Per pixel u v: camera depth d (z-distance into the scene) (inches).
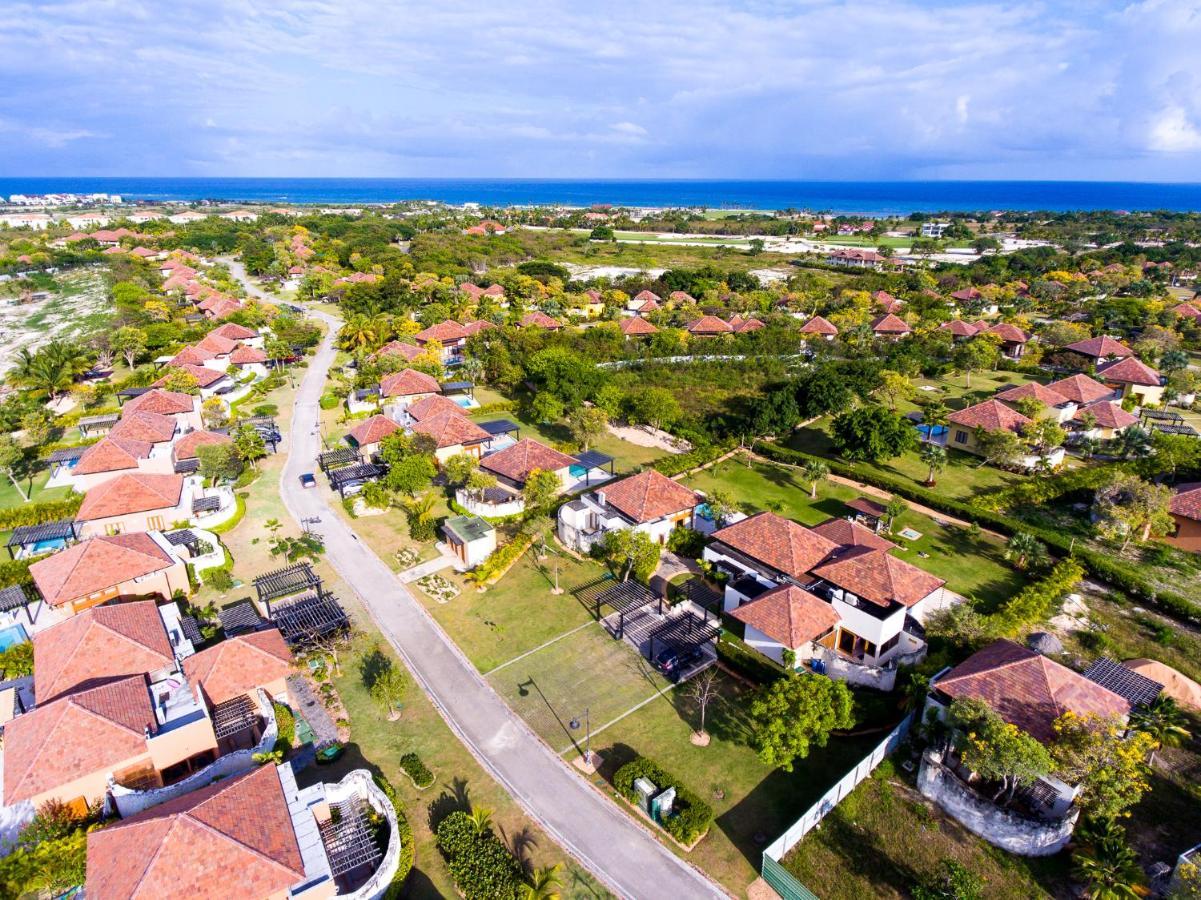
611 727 1553.9
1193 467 2751.0
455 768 1441.9
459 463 2516.0
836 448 2888.8
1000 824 1262.3
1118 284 6333.7
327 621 1795.0
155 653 1535.4
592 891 1187.9
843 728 1453.0
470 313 5137.8
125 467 2561.5
